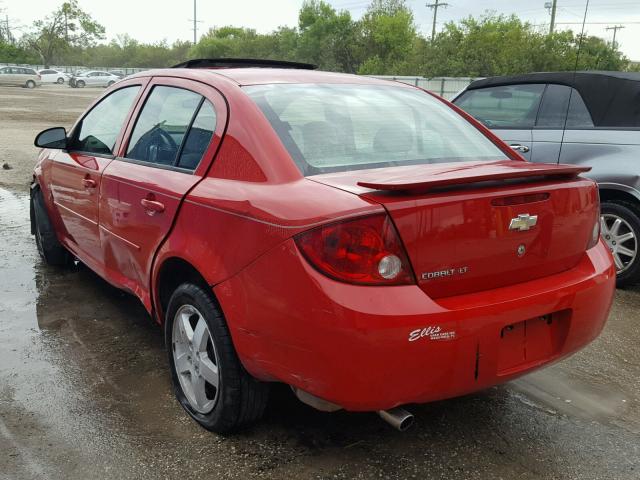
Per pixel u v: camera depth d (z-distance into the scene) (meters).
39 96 35.62
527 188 2.47
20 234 6.36
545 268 2.60
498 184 2.43
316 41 49.44
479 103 6.16
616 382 3.49
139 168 3.37
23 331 3.96
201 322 2.81
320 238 2.18
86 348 3.73
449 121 3.36
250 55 69.94
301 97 3.03
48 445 2.74
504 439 2.87
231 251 2.50
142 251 3.21
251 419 2.77
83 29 94.25
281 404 3.11
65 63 101.94
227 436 2.83
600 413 3.13
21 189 8.79
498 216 2.38
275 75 3.24
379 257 2.15
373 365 2.13
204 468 2.60
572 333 2.62
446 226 2.26
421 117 3.28
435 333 2.18
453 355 2.23
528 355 2.52
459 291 2.35
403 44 46.34
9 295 4.59
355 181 2.44
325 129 2.85
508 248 2.44
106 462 2.63
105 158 3.81
